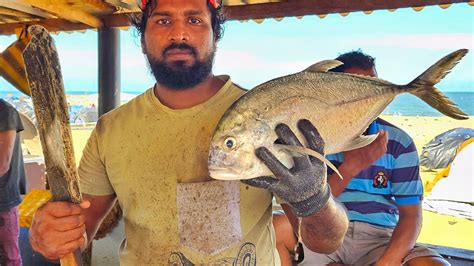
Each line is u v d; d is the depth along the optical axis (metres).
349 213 2.94
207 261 1.54
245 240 1.55
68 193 1.35
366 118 1.42
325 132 1.37
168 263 1.56
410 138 2.82
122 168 1.63
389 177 2.83
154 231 1.59
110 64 5.31
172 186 1.58
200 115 1.59
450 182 5.74
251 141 1.25
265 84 1.32
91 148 1.73
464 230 4.60
